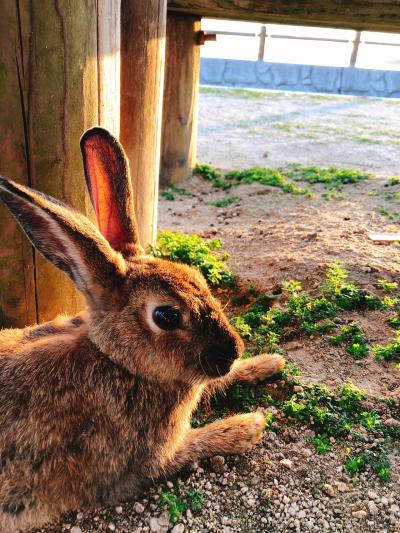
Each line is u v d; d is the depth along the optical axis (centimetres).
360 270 45
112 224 30
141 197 47
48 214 24
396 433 31
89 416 27
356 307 41
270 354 36
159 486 30
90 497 28
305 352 38
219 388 35
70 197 33
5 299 35
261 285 46
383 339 38
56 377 27
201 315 27
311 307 41
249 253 52
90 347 28
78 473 27
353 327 39
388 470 29
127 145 45
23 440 27
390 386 34
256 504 28
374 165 90
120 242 30
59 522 28
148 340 27
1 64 29
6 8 28
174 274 28
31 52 29
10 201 24
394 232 54
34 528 28
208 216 65
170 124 73
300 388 34
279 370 36
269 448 31
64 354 28
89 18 31
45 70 30
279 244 53
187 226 62
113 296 27
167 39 69
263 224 60
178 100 72
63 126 32
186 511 28
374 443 31
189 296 27
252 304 44
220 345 27
